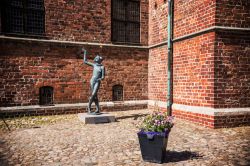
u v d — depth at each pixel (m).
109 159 5.14
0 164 4.86
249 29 8.23
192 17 9.11
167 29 10.73
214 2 8.00
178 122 8.99
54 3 10.66
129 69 12.17
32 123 8.93
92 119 8.96
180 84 9.83
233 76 8.20
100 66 9.41
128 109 12.11
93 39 11.43
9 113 9.91
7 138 6.83
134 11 12.39
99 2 11.49
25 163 4.92
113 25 11.94
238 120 8.19
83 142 6.41
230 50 8.16
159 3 11.42
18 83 10.11
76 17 11.07
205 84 8.41
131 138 6.82
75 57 11.09
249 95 8.35
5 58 9.84
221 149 5.75
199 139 6.64
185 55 9.51
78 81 11.19
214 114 7.92
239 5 8.22
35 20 10.43
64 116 10.41
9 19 10.01
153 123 5.00
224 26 8.07
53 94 10.77
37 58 10.41
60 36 10.80
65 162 4.97
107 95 11.76
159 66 11.46
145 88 12.51
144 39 12.53
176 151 5.63
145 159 5.00
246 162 4.89
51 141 6.51
